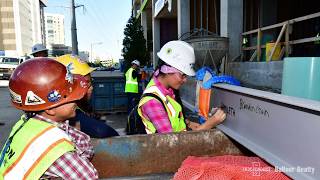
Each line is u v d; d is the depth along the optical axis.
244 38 8.14
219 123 1.93
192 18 12.09
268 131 1.41
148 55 27.53
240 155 1.97
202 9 11.72
